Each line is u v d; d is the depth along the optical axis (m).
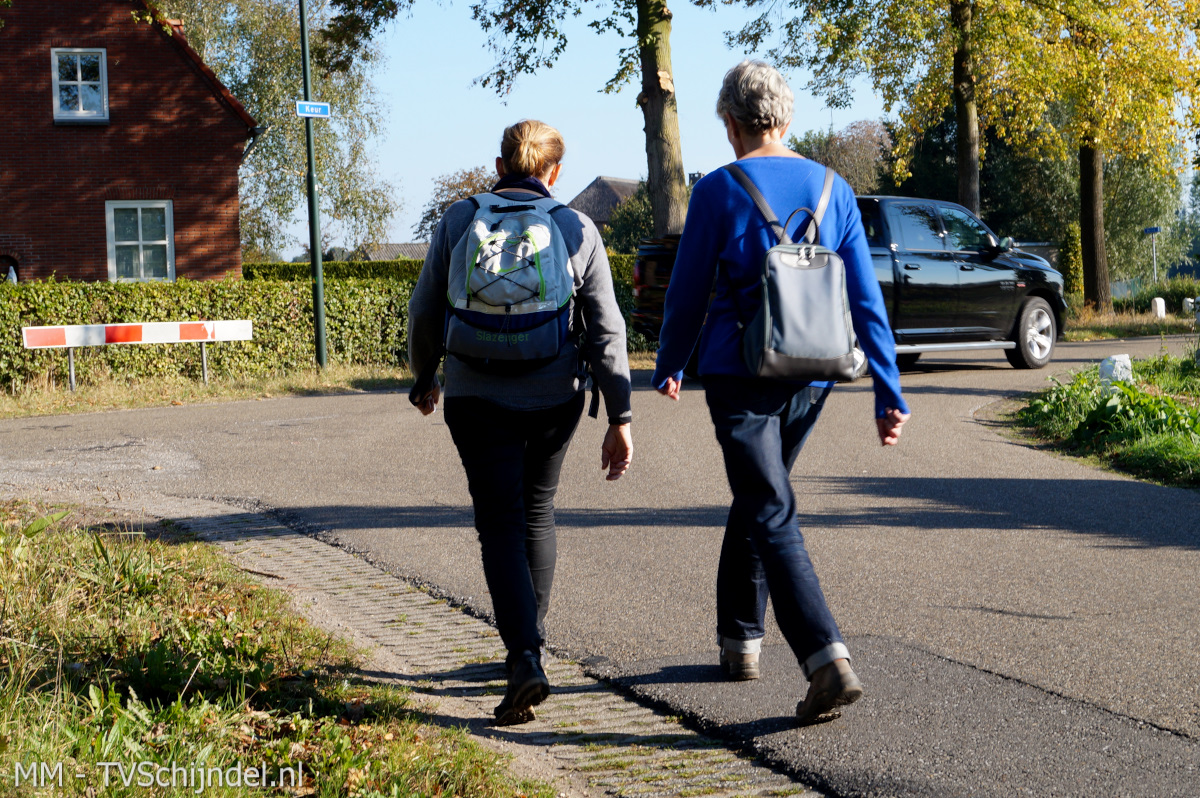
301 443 9.40
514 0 20.00
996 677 3.58
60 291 14.02
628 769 2.96
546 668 3.84
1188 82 23.03
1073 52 22.02
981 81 21.98
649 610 4.49
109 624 3.81
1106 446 8.47
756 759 3.02
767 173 3.17
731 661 3.61
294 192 40.97
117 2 23.02
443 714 3.34
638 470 7.94
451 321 3.24
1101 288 29.25
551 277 3.21
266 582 4.89
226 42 40.62
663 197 19.30
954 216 13.48
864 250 3.23
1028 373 13.75
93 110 23.11
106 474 7.90
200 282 15.21
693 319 3.21
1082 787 2.76
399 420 10.96
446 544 5.72
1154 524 5.92
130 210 23.45
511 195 3.40
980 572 4.96
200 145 23.66
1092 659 3.74
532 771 2.93
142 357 14.59
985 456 8.30
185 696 3.19
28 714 2.77
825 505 6.57
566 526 6.13
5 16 22.38
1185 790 2.72
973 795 2.73
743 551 3.54
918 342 12.86
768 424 3.11
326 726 3.03
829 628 2.98
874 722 3.22
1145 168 29.62
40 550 4.61
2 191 22.53
